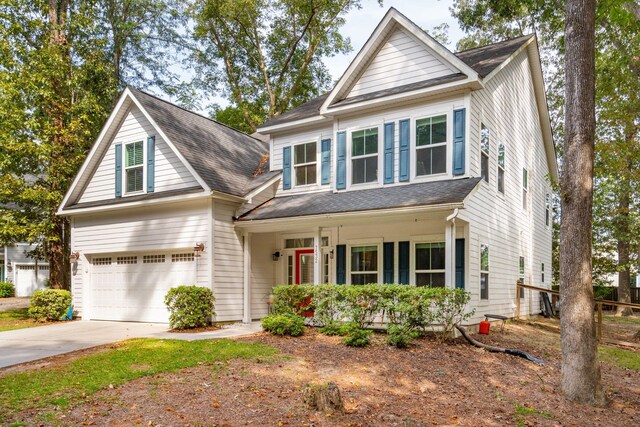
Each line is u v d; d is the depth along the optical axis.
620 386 8.50
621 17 11.36
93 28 18.77
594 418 6.63
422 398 6.77
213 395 6.27
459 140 11.66
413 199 10.85
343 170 13.53
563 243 7.71
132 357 8.02
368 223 11.76
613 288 25.97
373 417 5.93
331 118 14.01
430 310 10.23
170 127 14.18
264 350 8.69
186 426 5.28
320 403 6.02
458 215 10.23
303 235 14.70
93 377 6.84
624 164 16.30
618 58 16.12
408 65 12.78
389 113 12.86
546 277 20.52
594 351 7.39
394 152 12.70
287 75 28.55
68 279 19.53
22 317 16.11
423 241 12.28
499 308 13.74
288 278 14.86
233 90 28.19
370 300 10.14
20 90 16.50
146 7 24.19
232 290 13.37
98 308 15.19
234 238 13.57
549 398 7.28
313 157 14.68
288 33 27.30
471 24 21.20
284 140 15.33
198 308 11.98
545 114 19.00
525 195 17.20
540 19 16.34
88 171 15.61
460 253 11.34
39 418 5.30
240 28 27.09
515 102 15.83
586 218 7.57
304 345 9.33
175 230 13.51
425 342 10.08
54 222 17.30
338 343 9.59
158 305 13.82
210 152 14.77
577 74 7.78
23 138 16.58
